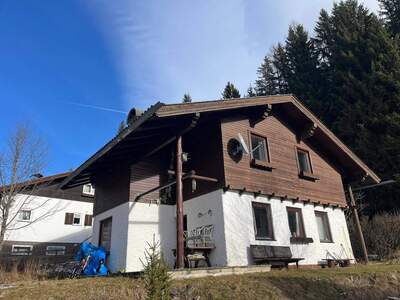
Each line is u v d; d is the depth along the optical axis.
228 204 10.84
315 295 7.34
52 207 26.84
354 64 27.83
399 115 21.91
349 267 10.80
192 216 11.82
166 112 9.10
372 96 24.38
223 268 8.30
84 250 12.16
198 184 11.92
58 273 12.06
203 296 6.54
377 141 22.64
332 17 34.84
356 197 21.47
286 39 38.53
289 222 12.66
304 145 14.84
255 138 12.85
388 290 8.35
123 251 11.47
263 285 7.23
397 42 27.14
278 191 12.52
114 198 13.04
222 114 11.93
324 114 28.62
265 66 41.88
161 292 5.07
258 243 11.09
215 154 11.58
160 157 13.30
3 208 19.34
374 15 30.73
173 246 12.27
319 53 35.41
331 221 14.45
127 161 12.79
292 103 13.77
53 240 26.16
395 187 20.94
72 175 13.17
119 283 6.90
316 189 14.27
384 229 17.17
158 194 12.65
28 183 20.86
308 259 12.55
